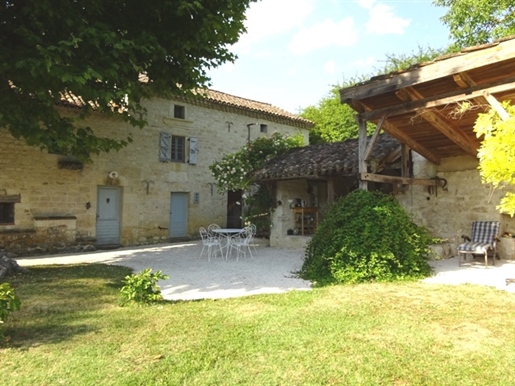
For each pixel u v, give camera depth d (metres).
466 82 5.69
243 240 9.48
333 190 9.49
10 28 5.42
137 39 5.84
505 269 6.89
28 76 5.31
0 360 2.94
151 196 13.01
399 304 4.50
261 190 11.66
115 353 3.07
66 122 6.23
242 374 2.70
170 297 5.23
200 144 14.48
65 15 5.33
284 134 17.56
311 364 2.85
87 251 11.12
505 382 2.57
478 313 4.11
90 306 4.55
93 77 5.49
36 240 10.35
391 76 6.27
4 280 6.16
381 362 2.88
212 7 6.35
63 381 2.60
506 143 3.23
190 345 3.23
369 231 6.21
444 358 2.96
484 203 8.41
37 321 3.92
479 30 12.63
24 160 10.28
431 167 9.29
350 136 21.42
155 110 13.18
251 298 4.98
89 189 11.52
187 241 13.71
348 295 5.01
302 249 10.41
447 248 8.48
